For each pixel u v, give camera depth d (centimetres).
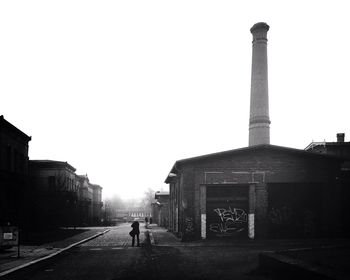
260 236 2139
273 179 2188
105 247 2017
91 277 1106
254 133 3428
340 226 2205
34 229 3797
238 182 2175
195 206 2153
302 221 2194
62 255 1670
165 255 1589
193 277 1059
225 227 2159
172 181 3306
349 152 3456
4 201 2733
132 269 1237
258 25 3538
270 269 1060
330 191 2216
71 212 4516
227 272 1123
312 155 2212
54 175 4816
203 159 2181
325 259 990
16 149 3009
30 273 1195
